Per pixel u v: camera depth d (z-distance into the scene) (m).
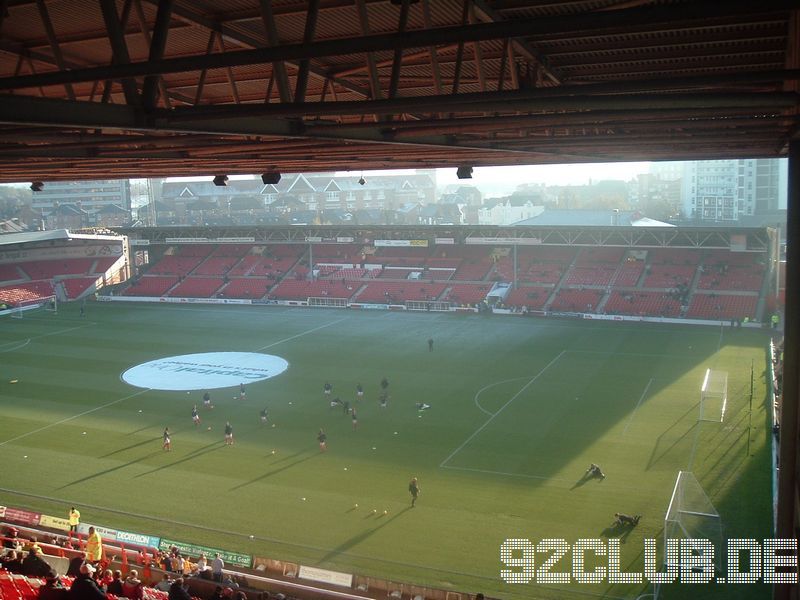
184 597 18.03
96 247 111.31
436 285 94.25
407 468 37.88
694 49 17.23
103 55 17.62
